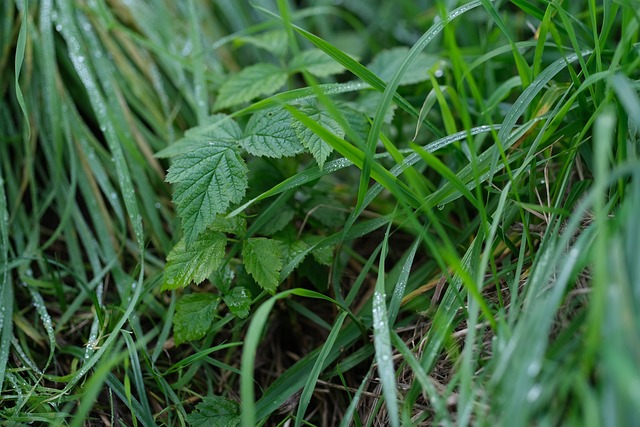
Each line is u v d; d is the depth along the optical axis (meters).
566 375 0.48
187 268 0.58
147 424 0.58
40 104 0.70
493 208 0.61
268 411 0.58
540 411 0.49
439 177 0.68
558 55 0.68
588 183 0.58
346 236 0.60
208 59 0.76
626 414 0.46
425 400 0.55
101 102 0.68
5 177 0.68
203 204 0.57
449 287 0.56
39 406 0.59
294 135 0.59
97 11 0.73
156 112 0.72
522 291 0.55
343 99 0.75
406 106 0.59
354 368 0.62
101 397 0.61
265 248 0.59
